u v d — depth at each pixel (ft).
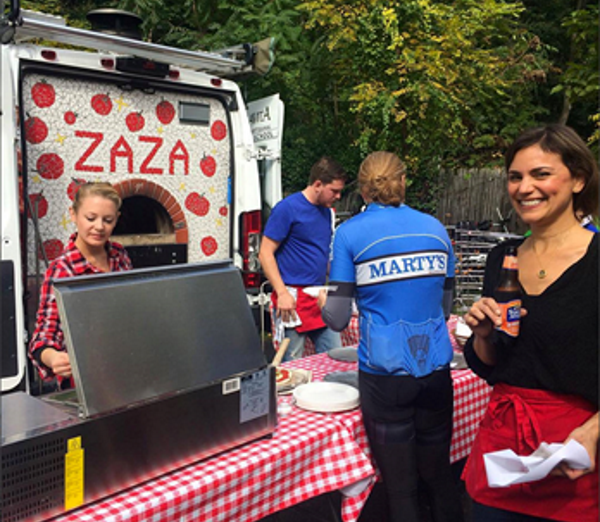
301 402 7.89
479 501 6.02
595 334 5.36
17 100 11.61
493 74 32.45
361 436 7.88
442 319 8.11
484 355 6.24
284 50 29.84
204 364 6.14
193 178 14.93
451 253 8.63
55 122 12.62
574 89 26.91
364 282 7.77
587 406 5.52
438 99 27.71
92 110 13.14
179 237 14.84
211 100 15.16
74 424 5.14
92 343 5.34
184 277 6.18
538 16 47.93
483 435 6.09
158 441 5.74
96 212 8.61
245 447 6.64
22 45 11.89
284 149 36.65
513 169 5.77
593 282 5.39
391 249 7.68
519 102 43.55
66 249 8.89
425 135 29.84
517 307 5.65
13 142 11.03
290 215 12.50
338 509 9.29
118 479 5.46
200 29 33.42
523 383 5.75
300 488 6.95
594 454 5.25
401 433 7.77
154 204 14.96
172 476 5.94
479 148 43.80
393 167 8.03
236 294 6.63
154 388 5.69
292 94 32.19
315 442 7.04
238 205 15.67
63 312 5.25
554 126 5.65
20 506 4.85
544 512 5.59
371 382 7.75
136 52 13.00
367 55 27.76
